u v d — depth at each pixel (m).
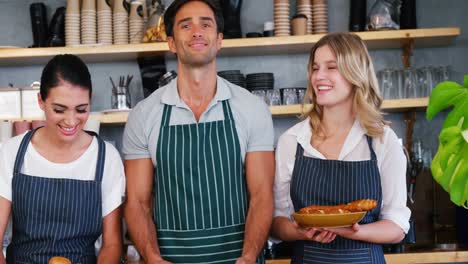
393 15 3.45
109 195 2.07
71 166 2.02
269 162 2.11
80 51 3.40
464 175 0.81
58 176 2.01
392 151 2.06
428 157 3.49
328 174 2.07
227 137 2.07
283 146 2.18
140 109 2.14
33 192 1.98
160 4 3.47
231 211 2.07
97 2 3.52
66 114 1.88
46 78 1.88
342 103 2.08
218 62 3.73
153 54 3.49
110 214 2.07
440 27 3.72
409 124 3.64
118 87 3.49
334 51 2.02
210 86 2.09
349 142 2.08
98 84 3.75
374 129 2.06
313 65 2.09
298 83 3.72
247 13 3.77
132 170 2.13
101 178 2.04
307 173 2.10
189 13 2.01
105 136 3.74
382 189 2.07
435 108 0.81
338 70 2.02
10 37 3.78
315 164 2.09
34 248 2.01
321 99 2.05
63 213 2.00
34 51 3.40
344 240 2.02
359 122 2.08
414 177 3.39
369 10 3.71
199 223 2.06
